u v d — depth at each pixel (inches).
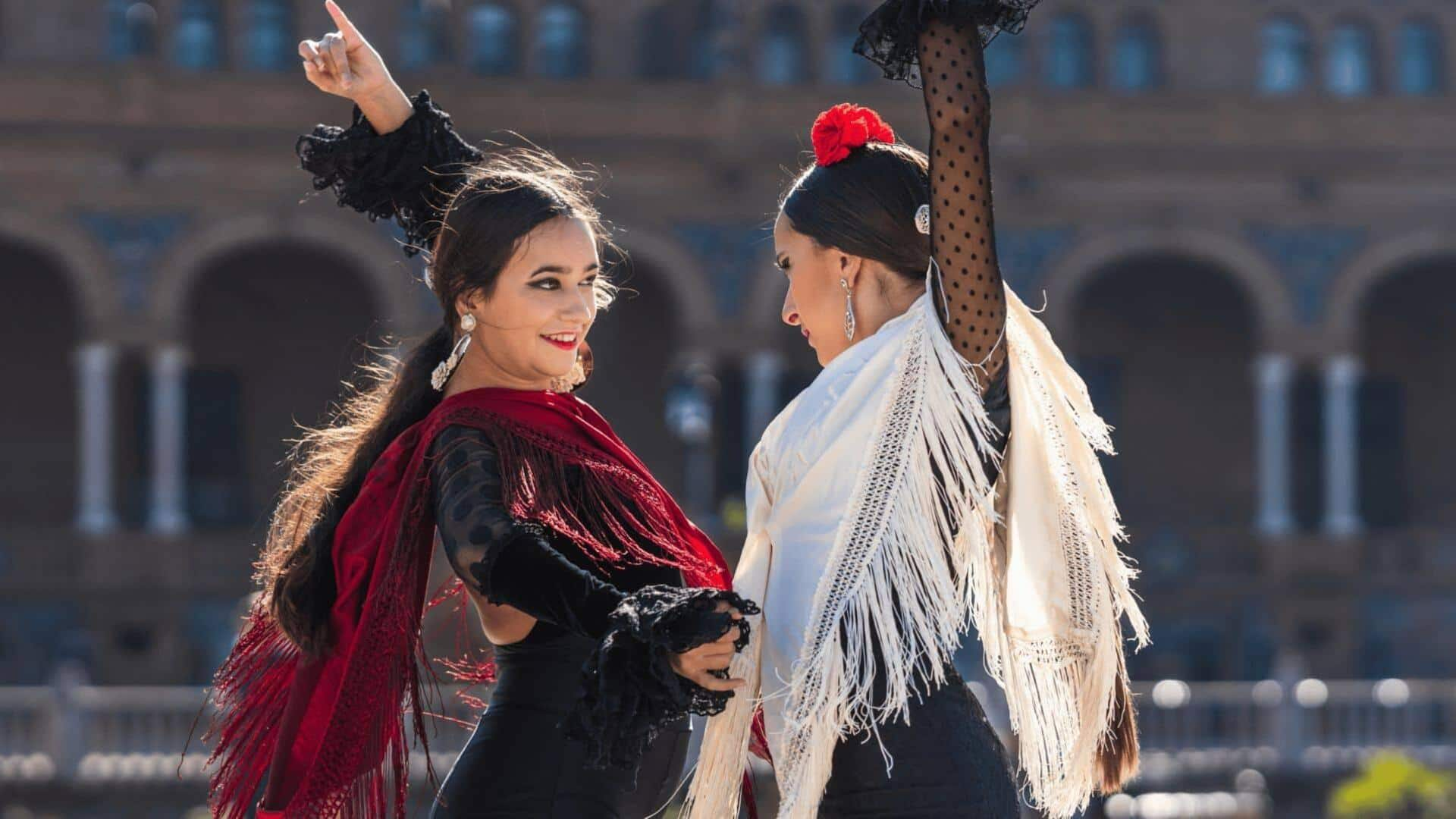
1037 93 2365.9
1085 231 2377.0
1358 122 2395.4
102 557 2191.2
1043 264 2374.5
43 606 2146.9
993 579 188.1
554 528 175.5
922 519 178.2
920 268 189.9
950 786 176.7
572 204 189.9
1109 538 188.2
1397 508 2689.5
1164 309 2659.9
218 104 2234.3
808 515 181.2
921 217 187.9
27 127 2198.6
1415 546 2437.3
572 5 2395.4
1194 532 2485.2
